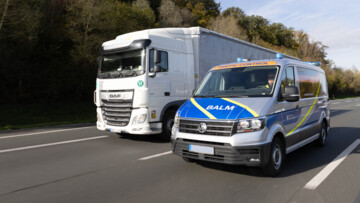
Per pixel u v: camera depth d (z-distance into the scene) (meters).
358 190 4.18
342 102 30.94
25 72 16.92
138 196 3.95
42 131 9.73
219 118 4.48
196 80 8.50
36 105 16.88
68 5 18.80
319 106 6.98
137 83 7.17
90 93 20.09
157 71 7.23
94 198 3.88
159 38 7.55
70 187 4.32
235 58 10.30
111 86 7.70
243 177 4.73
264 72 5.38
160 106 7.50
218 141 4.40
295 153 6.61
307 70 6.50
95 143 7.65
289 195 3.98
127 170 5.18
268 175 4.77
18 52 16.17
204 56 8.74
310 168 5.32
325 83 7.88
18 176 4.85
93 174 4.96
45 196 3.96
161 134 7.85
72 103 18.84
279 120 4.86
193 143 4.67
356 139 8.34
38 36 16.98
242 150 4.32
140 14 22.50
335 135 9.06
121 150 6.81
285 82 5.32
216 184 4.41
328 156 6.29
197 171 5.07
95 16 17.91
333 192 4.10
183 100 8.14
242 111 4.50
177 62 8.00
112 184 4.44
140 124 7.17
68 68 18.56
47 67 18.28
